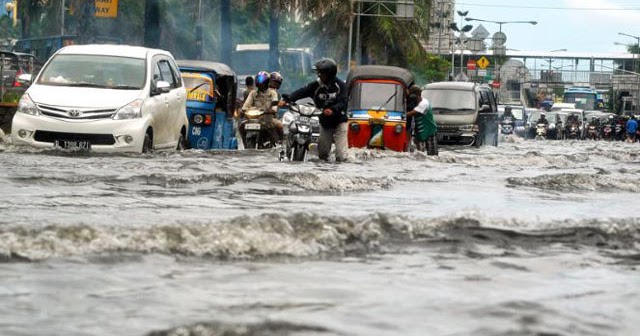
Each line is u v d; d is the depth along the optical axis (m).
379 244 9.38
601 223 11.00
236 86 38.09
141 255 8.13
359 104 42.22
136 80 27.52
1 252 7.89
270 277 7.46
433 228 10.28
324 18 108.06
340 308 6.22
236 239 8.80
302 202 14.70
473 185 19.45
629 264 8.89
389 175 22.20
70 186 15.73
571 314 6.22
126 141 26.11
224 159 25.97
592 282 7.75
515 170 26.42
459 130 57.53
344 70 109.62
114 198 14.05
